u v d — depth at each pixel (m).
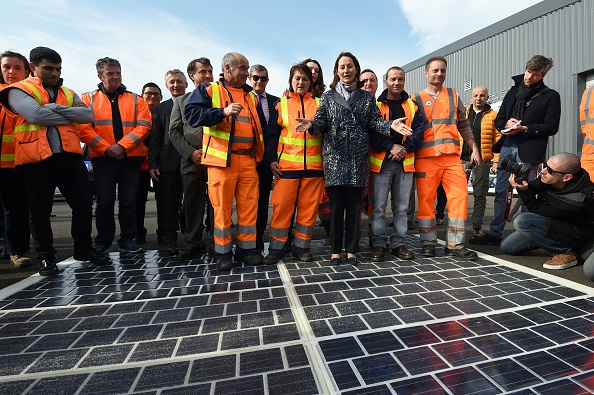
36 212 2.95
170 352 1.67
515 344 1.67
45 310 2.20
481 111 4.77
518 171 3.05
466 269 3.01
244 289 2.55
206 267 3.22
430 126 3.44
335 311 2.10
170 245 3.82
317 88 3.90
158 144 3.98
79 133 3.56
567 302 2.19
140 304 2.29
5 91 2.85
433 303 2.20
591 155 3.41
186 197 3.51
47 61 2.94
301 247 3.42
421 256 3.55
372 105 3.22
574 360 1.52
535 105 3.74
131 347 1.72
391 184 3.51
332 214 3.24
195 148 3.37
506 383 1.37
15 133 2.92
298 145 3.27
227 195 3.15
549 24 9.97
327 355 1.60
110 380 1.45
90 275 2.99
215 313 2.11
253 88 3.70
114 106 3.80
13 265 3.48
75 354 1.66
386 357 1.57
